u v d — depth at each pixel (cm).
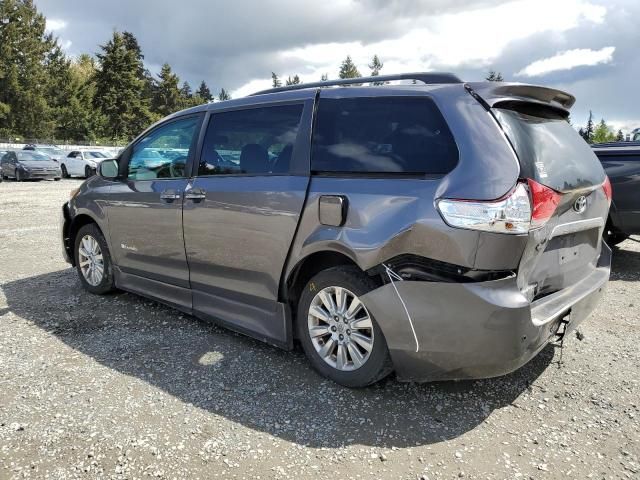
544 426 288
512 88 296
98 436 273
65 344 393
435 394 321
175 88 8044
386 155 302
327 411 300
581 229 324
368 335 312
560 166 301
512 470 250
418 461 256
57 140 5716
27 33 5934
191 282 409
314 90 348
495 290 265
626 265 672
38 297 511
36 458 255
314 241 316
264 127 364
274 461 255
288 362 363
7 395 315
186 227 399
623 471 249
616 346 397
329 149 326
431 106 297
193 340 402
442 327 275
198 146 404
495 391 325
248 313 372
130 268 468
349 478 244
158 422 288
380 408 304
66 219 539
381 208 290
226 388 326
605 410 304
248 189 355
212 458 257
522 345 271
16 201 1388
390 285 287
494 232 260
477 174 268
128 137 6306
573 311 312
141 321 443
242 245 360
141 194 439
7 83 5716
